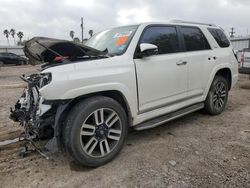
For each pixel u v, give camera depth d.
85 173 3.14
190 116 5.35
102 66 3.28
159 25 4.13
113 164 3.34
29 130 3.38
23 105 3.62
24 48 3.80
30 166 3.32
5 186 2.90
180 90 4.36
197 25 4.93
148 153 3.63
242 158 3.46
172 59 4.12
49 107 3.06
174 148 3.79
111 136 3.39
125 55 3.57
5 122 5.08
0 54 29.69
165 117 4.17
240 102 6.67
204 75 4.85
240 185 2.85
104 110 3.29
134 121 3.70
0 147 3.88
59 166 3.31
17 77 15.65
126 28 4.09
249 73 10.27
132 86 3.56
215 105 5.34
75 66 3.09
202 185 2.85
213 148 3.78
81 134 3.08
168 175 3.06
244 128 4.62
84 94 3.10
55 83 2.89
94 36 4.64
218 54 5.18
